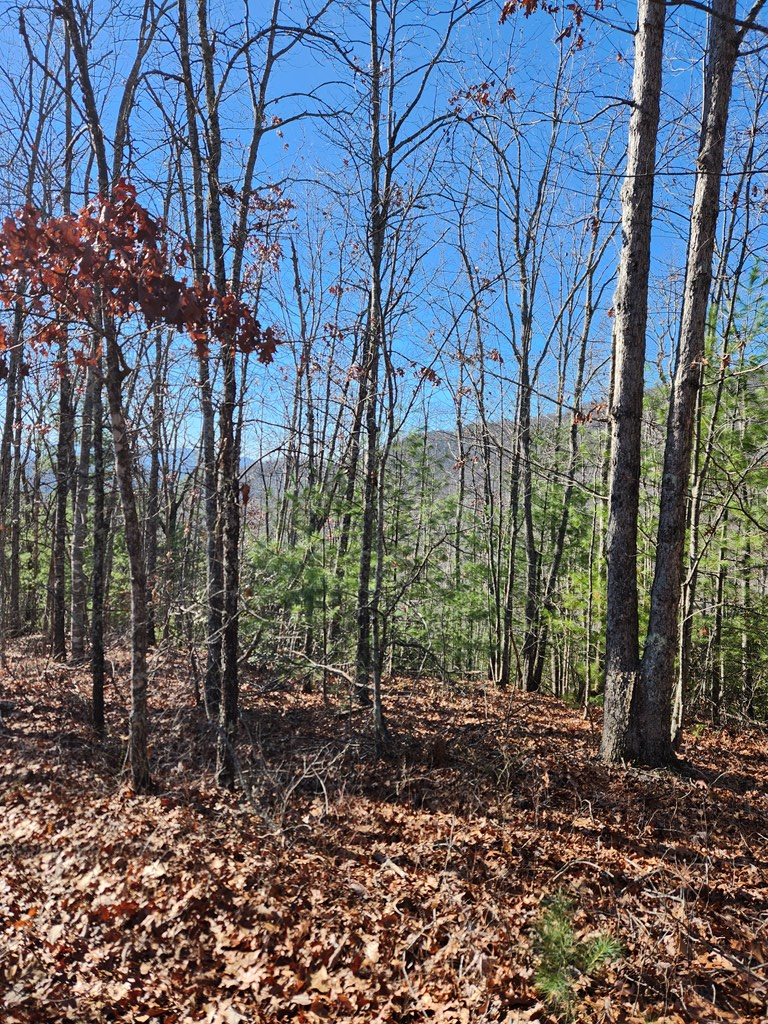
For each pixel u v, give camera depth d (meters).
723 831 6.38
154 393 11.60
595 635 11.50
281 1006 3.62
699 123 8.54
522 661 16.09
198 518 12.62
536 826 6.24
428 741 8.73
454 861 5.42
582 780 7.49
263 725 9.41
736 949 4.24
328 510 11.12
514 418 16.05
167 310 5.54
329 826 6.05
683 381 7.95
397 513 15.09
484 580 14.59
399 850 5.62
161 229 5.88
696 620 11.70
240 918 4.32
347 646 11.91
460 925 4.32
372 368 9.64
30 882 4.68
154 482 14.80
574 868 5.38
